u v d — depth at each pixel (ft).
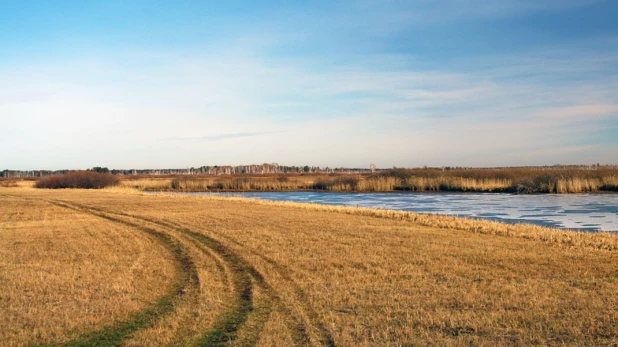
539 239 62.69
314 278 41.27
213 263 47.98
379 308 32.65
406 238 63.05
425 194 186.09
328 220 84.33
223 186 245.65
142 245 59.57
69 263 48.14
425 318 30.25
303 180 283.79
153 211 102.83
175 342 26.71
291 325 29.35
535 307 32.58
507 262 47.60
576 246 57.16
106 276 42.34
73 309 32.50
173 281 40.96
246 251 54.03
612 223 93.30
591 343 26.27
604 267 45.37
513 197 160.76
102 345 26.35
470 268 44.91
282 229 72.18
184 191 238.07
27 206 118.52
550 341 26.61
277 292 36.86
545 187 179.42
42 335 27.68
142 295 36.11
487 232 69.62
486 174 214.90
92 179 256.73
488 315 31.04
